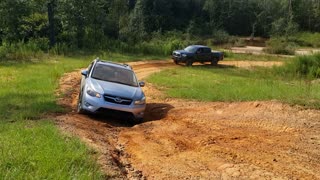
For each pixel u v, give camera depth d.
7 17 44.88
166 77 23.16
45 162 6.05
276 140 8.99
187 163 7.42
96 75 12.13
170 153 8.09
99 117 11.56
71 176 5.61
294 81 22.69
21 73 21.22
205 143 8.73
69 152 6.69
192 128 10.33
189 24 97.56
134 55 42.88
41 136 7.61
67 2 47.81
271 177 6.67
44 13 50.16
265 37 107.31
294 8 112.00
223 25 107.88
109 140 8.84
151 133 9.80
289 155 7.88
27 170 5.72
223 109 12.38
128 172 6.79
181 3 106.31
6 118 9.80
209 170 7.03
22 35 46.78
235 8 108.94
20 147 6.73
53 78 19.31
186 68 31.31
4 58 31.02
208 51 35.28
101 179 5.82
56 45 39.75
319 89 14.51
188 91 16.67
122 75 12.47
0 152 6.38
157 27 93.00
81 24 48.78
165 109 13.21
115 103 11.09
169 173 6.85
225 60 42.28
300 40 92.19
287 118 10.76
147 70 28.89
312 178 6.68
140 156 7.86
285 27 98.75
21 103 12.01
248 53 51.12
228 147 8.41
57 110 11.41
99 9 51.56
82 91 11.64
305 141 8.88
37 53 35.22
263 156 7.79
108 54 39.88
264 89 15.57
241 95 14.76
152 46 47.56
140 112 11.41
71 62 30.72
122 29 67.69
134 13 92.69
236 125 10.56
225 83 19.94
